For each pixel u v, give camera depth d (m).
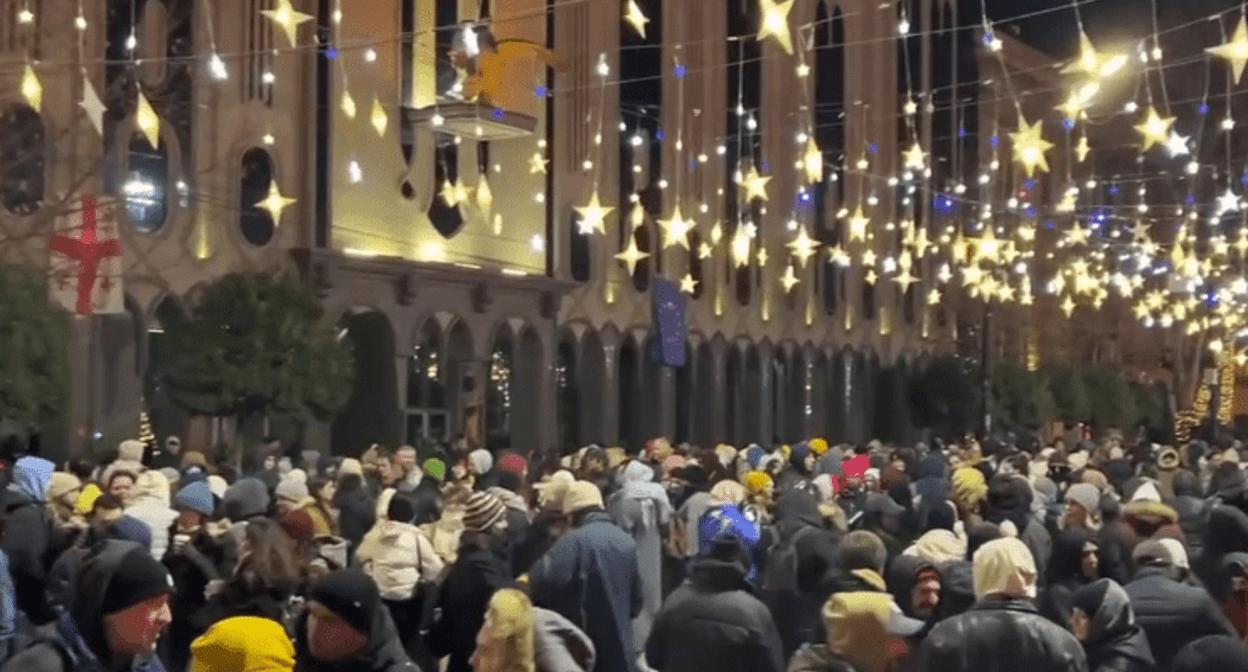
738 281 52.22
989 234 45.06
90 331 28.61
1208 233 81.81
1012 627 6.70
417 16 37.50
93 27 29.17
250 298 28.69
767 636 7.59
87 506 12.40
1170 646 7.77
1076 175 78.50
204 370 28.12
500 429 40.78
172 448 27.36
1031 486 15.99
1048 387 63.62
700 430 50.44
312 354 29.14
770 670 7.58
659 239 47.62
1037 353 71.69
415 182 37.66
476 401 39.16
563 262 43.31
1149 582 8.02
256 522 8.61
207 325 28.47
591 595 9.74
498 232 40.59
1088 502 13.70
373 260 34.97
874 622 6.37
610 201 45.41
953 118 62.00
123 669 5.70
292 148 34.34
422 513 14.66
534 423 41.44
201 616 8.69
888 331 62.50
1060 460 25.77
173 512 12.23
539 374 41.62
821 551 10.05
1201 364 77.88
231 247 32.59
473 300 39.09
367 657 6.23
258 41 33.28
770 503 15.50
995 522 12.88
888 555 12.14
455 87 37.12
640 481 13.62
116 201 25.80
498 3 39.94
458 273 37.84
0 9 27.42
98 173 28.16
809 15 56.25
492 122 36.75
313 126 34.44
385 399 34.19
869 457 24.20
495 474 17.52
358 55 35.81
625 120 46.41
